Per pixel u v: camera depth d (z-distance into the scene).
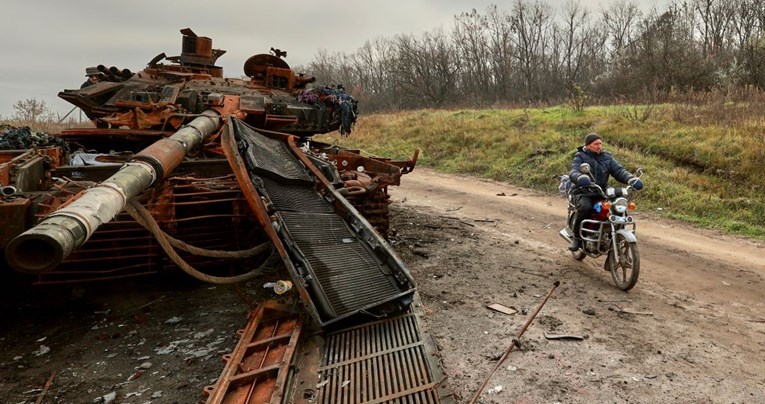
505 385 3.52
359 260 4.50
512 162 14.12
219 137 5.81
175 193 5.00
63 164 6.00
